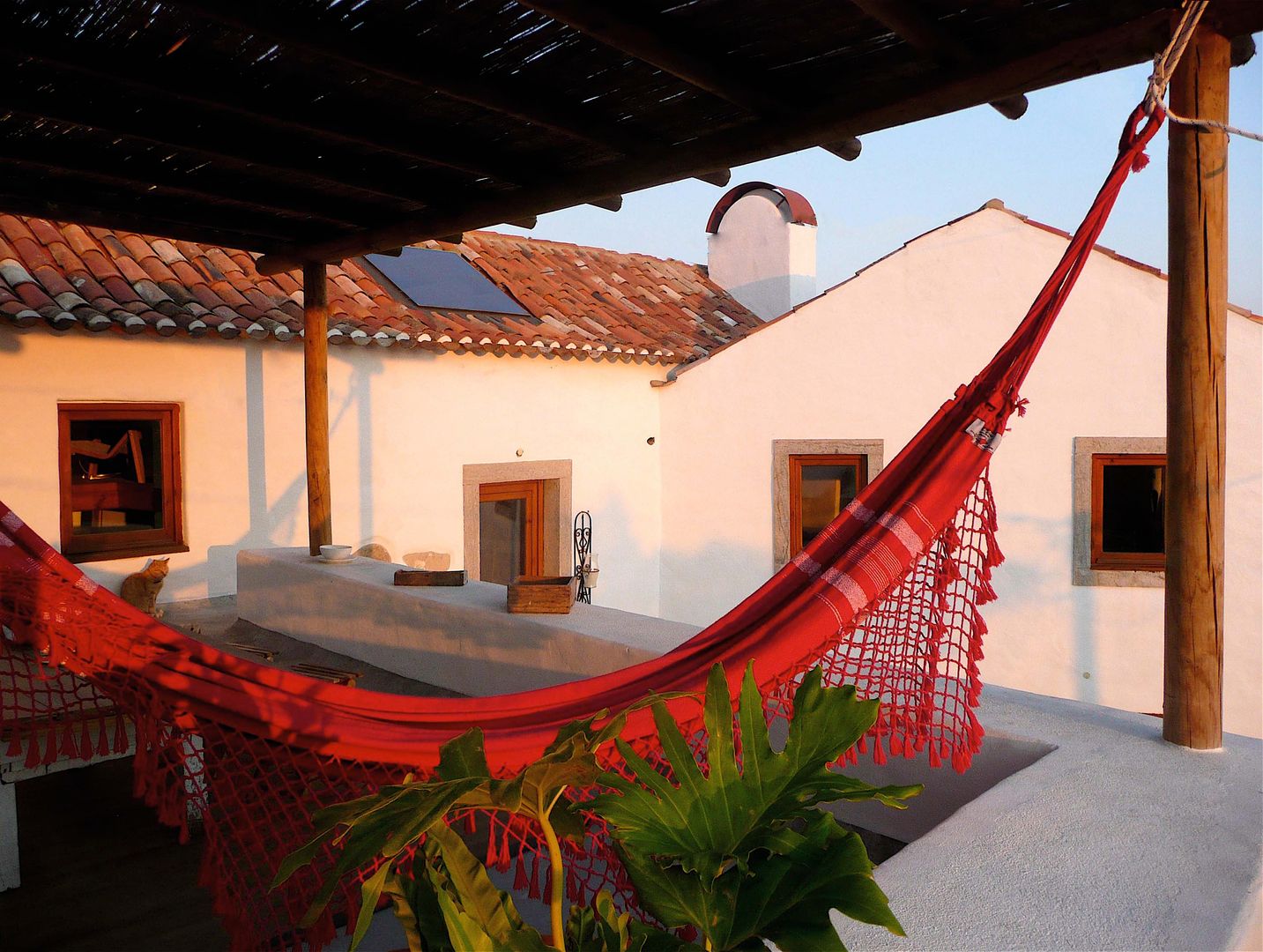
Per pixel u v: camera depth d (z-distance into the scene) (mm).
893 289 7812
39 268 5738
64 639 2064
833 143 2945
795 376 8328
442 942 1043
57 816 4188
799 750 1158
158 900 3461
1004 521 7355
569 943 1159
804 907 1020
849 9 2395
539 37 2654
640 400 8992
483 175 3664
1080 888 1636
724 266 11414
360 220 4547
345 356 6938
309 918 1022
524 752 1932
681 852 1086
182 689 1994
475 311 7938
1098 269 6969
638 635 3521
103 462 5969
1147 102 2086
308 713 2000
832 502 8383
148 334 5832
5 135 3500
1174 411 2271
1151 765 2207
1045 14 2287
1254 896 1611
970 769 2443
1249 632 6500
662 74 2857
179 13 2572
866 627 2039
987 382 2197
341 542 6969
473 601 4191
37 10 2549
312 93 3104
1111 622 7090
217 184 4059
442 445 7543
